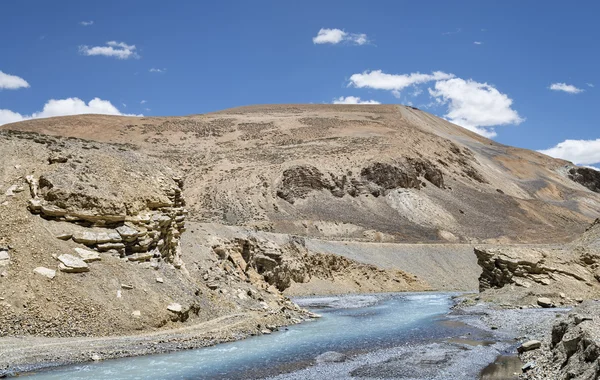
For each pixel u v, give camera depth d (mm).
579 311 25797
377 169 120188
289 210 104062
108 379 20234
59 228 28406
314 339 30391
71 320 25031
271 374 22109
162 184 35844
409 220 108938
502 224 120000
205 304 32844
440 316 41562
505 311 42188
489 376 21656
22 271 25516
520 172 186625
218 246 42812
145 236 31625
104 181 32094
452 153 160875
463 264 77625
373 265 70125
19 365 20859
